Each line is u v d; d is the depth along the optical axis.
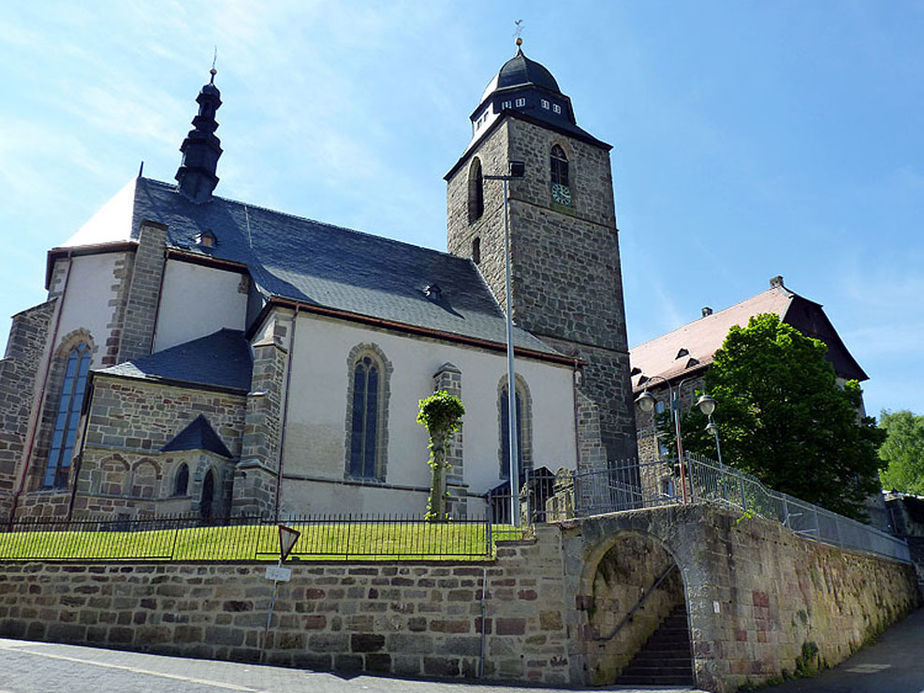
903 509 47.56
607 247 46.16
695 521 16.28
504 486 31.31
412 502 29.38
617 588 18.84
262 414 26.48
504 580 17.05
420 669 16.39
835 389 34.50
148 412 26.31
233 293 33.47
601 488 20.56
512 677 16.23
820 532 23.50
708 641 15.38
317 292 32.44
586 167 47.81
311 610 16.94
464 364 32.91
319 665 16.44
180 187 38.34
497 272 42.62
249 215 38.28
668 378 49.97
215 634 17.00
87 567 18.27
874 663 20.03
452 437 30.58
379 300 34.38
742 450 33.47
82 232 36.06
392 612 16.83
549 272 43.19
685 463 17.92
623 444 42.09
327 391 29.05
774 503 20.84
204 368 28.83
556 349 41.59
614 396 42.84
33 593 18.30
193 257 32.81
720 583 16.06
